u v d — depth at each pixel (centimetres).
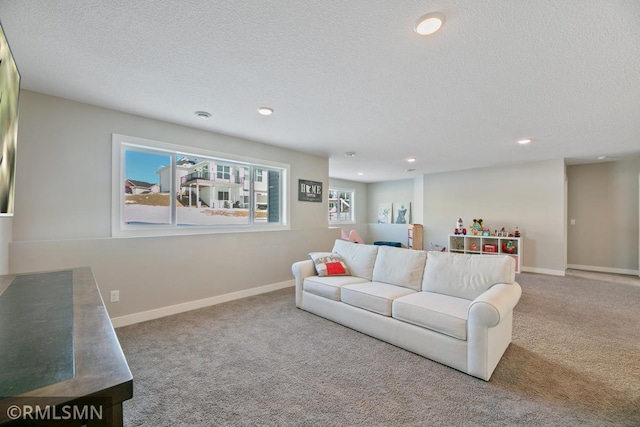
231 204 396
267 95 254
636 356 226
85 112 272
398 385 188
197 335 263
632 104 266
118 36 170
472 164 601
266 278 416
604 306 351
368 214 956
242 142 397
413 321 228
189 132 344
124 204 299
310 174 498
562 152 480
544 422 154
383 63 199
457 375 199
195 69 209
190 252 336
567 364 214
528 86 232
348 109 287
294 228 470
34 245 239
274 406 167
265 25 159
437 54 188
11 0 138
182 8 145
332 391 181
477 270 247
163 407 164
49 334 79
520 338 259
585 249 591
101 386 54
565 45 175
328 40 173
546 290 426
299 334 266
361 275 328
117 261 282
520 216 591
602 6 141
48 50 184
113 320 279
